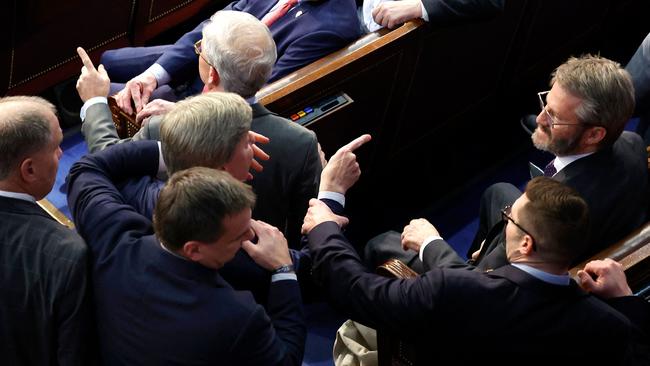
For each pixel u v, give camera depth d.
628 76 9.14
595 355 7.65
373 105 11.69
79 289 7.18
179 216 6.59
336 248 8.27
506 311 7.55
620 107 9.01
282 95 10.33
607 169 9.35
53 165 7.46
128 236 7.28
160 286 6.91
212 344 6.77
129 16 14.51
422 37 11.41
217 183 6.66
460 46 12.21
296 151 9.23
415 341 7.94
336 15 11.52
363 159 12.52
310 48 11.40
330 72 10.59
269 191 9.31
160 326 6.87
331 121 11.05
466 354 7.81
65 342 7.28
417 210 13.24
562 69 9.27
